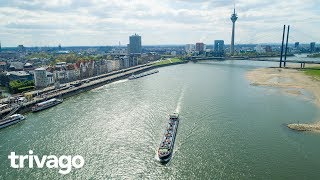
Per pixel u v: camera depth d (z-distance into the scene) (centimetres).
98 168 15338
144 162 15938
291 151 17312
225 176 14438
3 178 14462
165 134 18888
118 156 16650
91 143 18562
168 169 15175
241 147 17825
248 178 14262
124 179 14288
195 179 14188
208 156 16575
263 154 16862
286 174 14638
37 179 14338
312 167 15338
